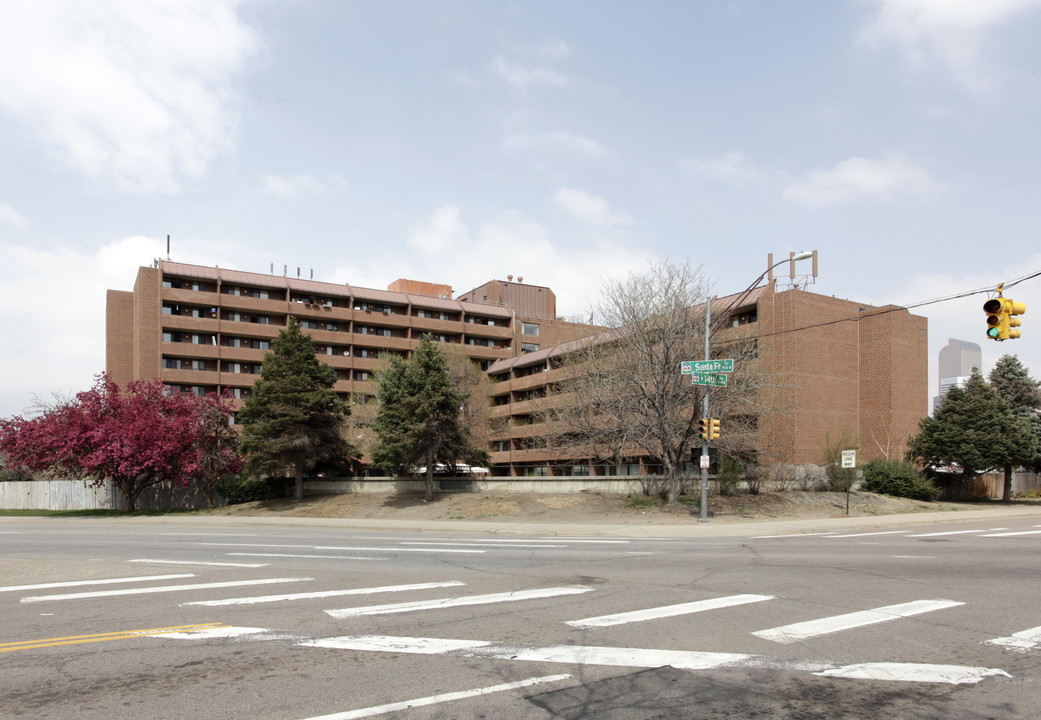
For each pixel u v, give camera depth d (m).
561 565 13.38
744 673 6.18
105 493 40.94
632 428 28.50
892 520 26.12
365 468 58.81
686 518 25.72
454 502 31.62
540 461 61.41
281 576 12.11
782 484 32.94
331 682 5.95
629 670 6.27
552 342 80.88
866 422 50.00
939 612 8.76
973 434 41.09
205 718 5.13
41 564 14.25
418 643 7.25
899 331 49.84
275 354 36.72
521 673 6.18
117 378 64.44
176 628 8.03
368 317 70.69
